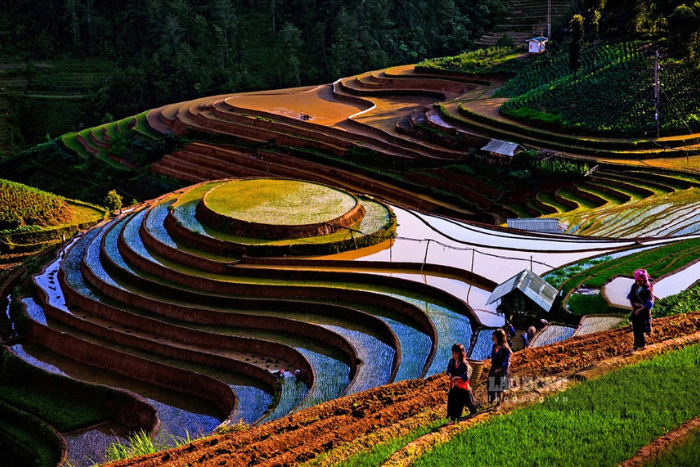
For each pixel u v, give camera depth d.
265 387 48.47
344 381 45.75
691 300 39.75
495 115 101.69
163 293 61.19
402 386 29.97
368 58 157.50
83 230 84.38
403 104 121.00
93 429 47.91
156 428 45.66
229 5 160.75
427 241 60.03
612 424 21.31
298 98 132.88
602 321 43.97
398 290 55.91
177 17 162.12
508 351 23.64
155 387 51.81
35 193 90.88
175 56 157.00
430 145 99.94
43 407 50.41
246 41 165.38
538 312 45.28
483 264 58.00
